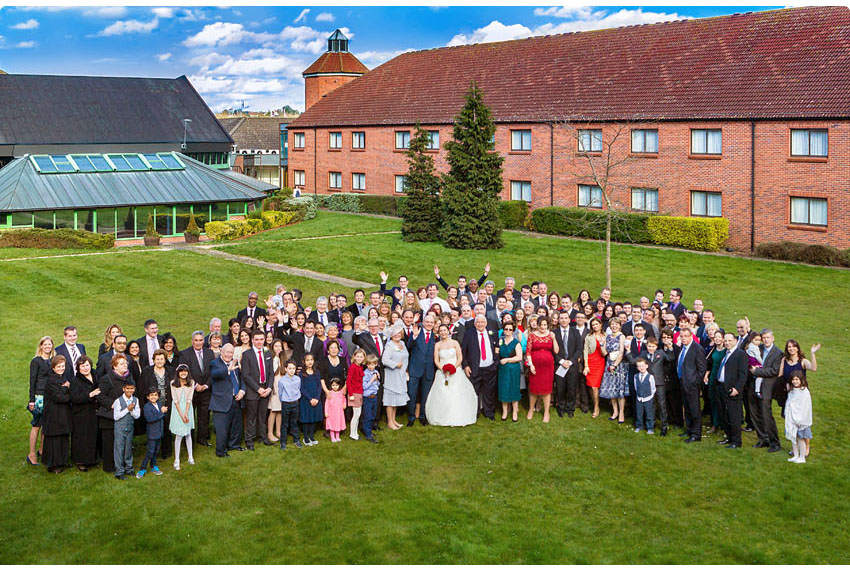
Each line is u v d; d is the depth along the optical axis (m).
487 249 41.25
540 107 49.75
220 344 16.30
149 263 36.84
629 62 48.41
